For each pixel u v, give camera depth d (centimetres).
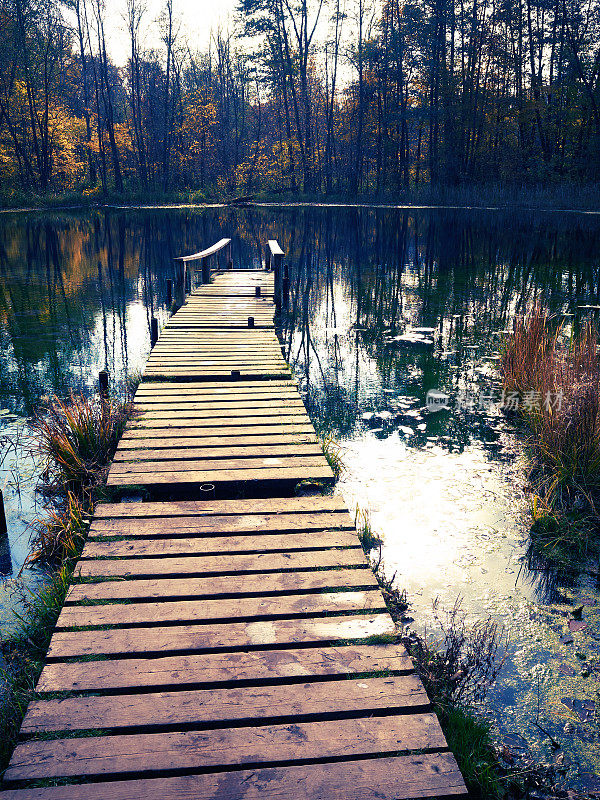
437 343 878
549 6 3406
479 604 330
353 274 1459
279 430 501
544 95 3659
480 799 223
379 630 268
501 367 741
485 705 265
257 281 1352
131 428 504
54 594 322
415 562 368
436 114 3731
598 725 254
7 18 3619
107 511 374
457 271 1484
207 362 687
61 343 873
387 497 449
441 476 483
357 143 4266
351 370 762
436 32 3547
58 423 487
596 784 229
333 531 353
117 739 211
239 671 242
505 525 412
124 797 190
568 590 345
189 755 204
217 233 2386
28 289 1272
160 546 334
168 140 4488
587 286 1259
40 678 238
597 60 3434
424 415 616
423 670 269
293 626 270
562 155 3619
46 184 3803
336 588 298
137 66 4350
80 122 4450
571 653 295
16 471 491
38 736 212
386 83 4028
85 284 1334
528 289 1238
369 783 196
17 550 387
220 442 474
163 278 1417
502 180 3653
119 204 3859
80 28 3916
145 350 840
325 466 438
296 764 204
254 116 5494
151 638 261
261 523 360
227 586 298
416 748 209
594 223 2572
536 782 229
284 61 4262
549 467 479
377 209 3622
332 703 227
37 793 191
